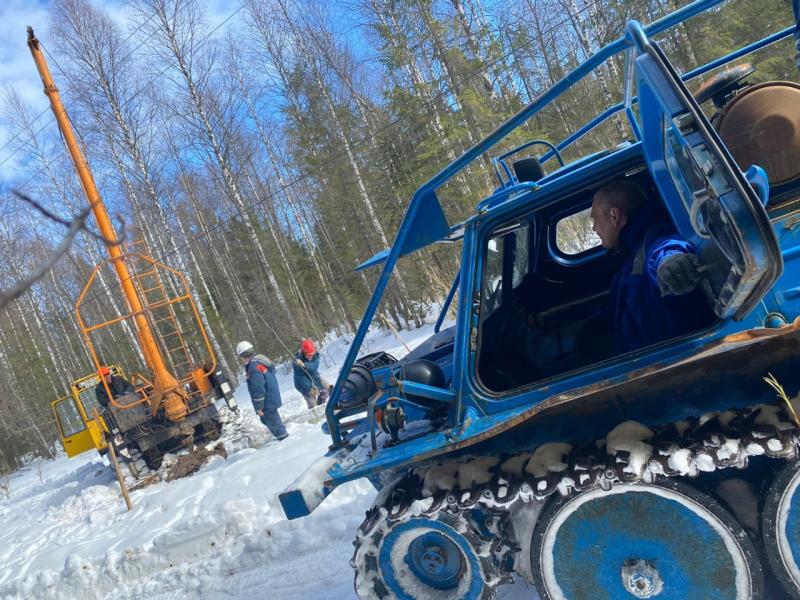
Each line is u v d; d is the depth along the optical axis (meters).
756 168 2.00
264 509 5.89
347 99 24.28
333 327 30.58
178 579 5.57
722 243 1.95
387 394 2.84
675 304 2.53
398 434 3.02
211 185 33.09
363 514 5.19
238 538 5.71
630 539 2.58
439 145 17.47
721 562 2.46
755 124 2.26
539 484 2.52
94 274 11.02
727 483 2.53
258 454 8.20
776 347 2.36
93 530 7.75
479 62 18.81
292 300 27.22
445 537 2.98
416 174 18.11
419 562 3.06
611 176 2.70
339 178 23.72
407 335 16.12
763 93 2.32
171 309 11.95
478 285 2.84
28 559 7.61
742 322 2.29
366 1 20.00
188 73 22.48
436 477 2.84
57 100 5.10
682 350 2.37
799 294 2.24
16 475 23.56
